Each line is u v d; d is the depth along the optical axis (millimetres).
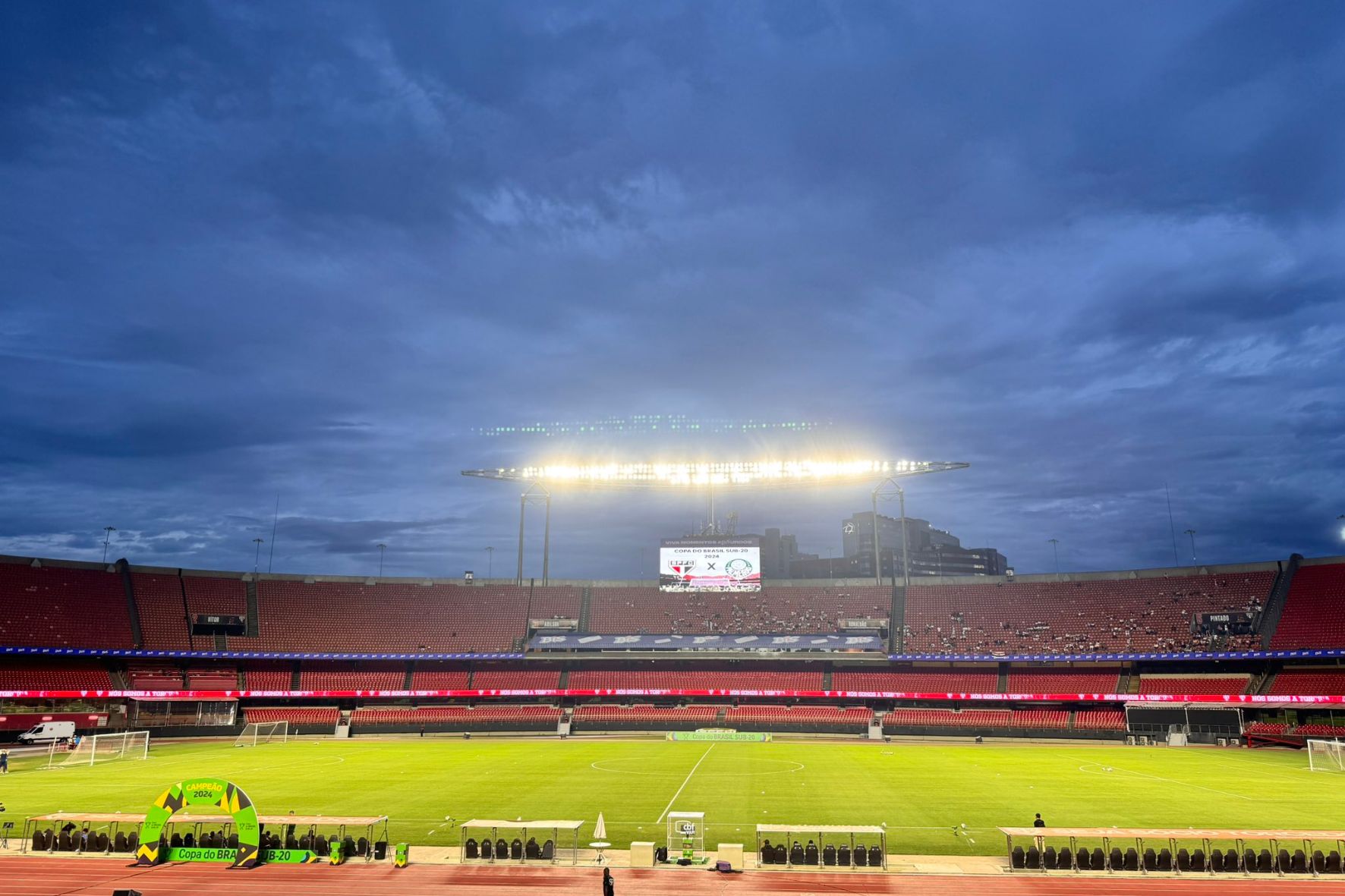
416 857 41750
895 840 44531
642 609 134250
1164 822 48344
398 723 110125
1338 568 111875
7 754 72000
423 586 137500
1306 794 58375
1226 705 96750
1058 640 117312
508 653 121688
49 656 106438
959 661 115312
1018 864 39250
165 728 101625
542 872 39094
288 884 37188
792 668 120312
